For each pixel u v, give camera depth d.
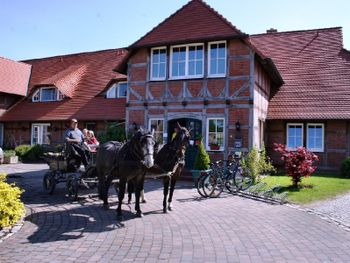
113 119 21.97
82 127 23.59
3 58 29.38
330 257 5.86
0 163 21.64
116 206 9.49
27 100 27.16
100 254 5.79
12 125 26.70
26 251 5.85
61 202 9.92
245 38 15.73
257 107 16.72
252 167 13.26
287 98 20.00
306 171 12.50
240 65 15.98
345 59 20.80
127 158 8.20
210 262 5.54
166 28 17.48
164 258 5.67
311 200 10.62
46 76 29.48
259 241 6.65
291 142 19.39
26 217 8.11
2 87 26.58
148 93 17.66
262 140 18.23
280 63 22.22
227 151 15.97
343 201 10.50
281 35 24.20
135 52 18.12
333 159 18.58
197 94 16.64
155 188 12.80
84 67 27.88
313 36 23.27
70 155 10.76
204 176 11.34
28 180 14.43
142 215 8.44
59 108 24.83
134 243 6.39
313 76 20.64
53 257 5.60
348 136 18.36
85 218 8.09
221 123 16.23
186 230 7.29
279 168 19.02
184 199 10.81
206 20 16.81
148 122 17.59
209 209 9.39
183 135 8.82
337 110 18.39
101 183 9.48
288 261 5.65
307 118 18.52
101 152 9.43
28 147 23.75
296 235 7.08
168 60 17.31
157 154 8.83
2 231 6.95
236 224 7.84
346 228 7.66
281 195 10.88
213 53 16.58
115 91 23.61
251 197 11.23
